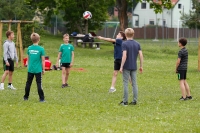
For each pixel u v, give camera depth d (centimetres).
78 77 2366
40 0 6147
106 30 7150
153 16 9875
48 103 1533
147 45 5525
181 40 1628
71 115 1323
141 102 1573
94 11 6097
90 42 4766
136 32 8300
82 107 1460
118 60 1819
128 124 1199
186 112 1379
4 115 1318
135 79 1511
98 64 3177
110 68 2898
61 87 1981
